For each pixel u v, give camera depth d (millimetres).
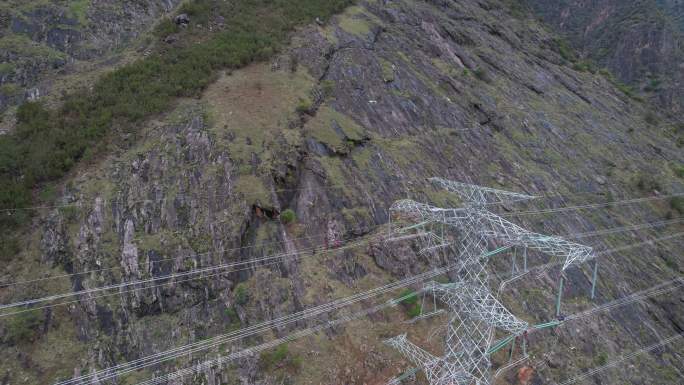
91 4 68500
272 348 34156
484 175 57719
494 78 78750
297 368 33438
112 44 65750
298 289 37812
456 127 62438
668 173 80875
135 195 40000
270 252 39219
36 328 33250
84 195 39250
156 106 47188
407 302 40156
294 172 44719
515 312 44000
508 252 48781
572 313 46500
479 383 33844
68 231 37281
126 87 49750
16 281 34812
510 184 58344
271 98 51188
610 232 60469
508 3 119625
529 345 41719
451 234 47500
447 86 68688
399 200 46156
